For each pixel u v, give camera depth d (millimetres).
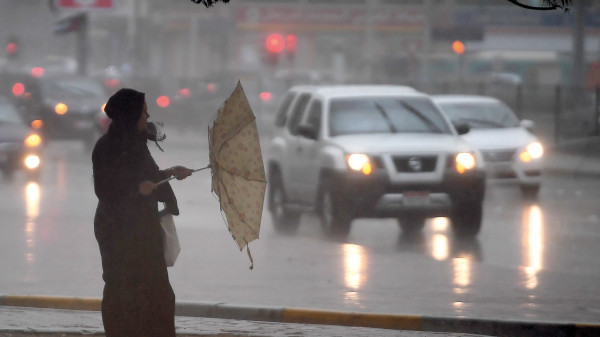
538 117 72750
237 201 13570
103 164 13977
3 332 17453
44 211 37688
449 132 33125
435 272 24672
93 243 29297
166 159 64000
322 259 26719
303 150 33625
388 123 33094
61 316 19062
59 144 80812
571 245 30047
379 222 36219
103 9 89250
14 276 23594
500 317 19422
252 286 22672
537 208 40094
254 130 13617
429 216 31016
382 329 18703
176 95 91750
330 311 19328
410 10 140250
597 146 64125
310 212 33219
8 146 50312
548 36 126500
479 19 127062
